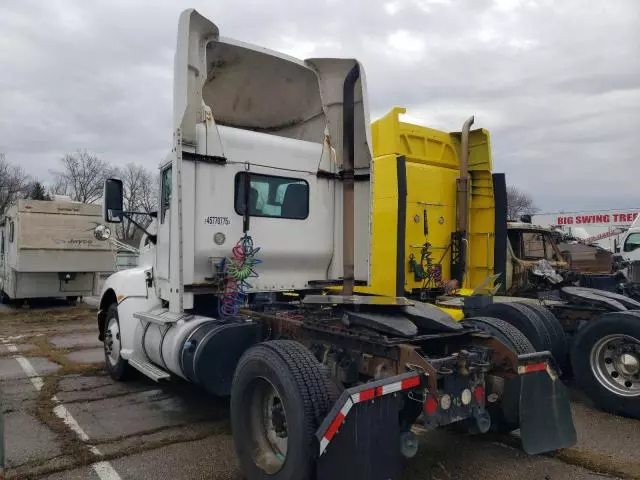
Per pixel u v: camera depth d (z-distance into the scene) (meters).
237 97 6.12
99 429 5.02
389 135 8.10
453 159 9.02
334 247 5.94
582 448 4.52
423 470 4.09
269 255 5.46
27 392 6.34
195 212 5.03
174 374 5.29
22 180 70.81
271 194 5.51
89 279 15.69
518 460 4.29
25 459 4.30
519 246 9.75
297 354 3.54
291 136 6.55
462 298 7.82
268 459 3.63
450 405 3.52
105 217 5.99
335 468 3.00
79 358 8.47
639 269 10.48
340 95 6.05
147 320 5.47
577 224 28.81
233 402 3.87
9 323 12.68
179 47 4.89
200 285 5.04
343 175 5.94
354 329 3.95
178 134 4.86
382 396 3.20
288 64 5.86
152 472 4.07
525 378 3.81
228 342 4.48
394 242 7.68
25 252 14.48
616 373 5.48
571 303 6.59
